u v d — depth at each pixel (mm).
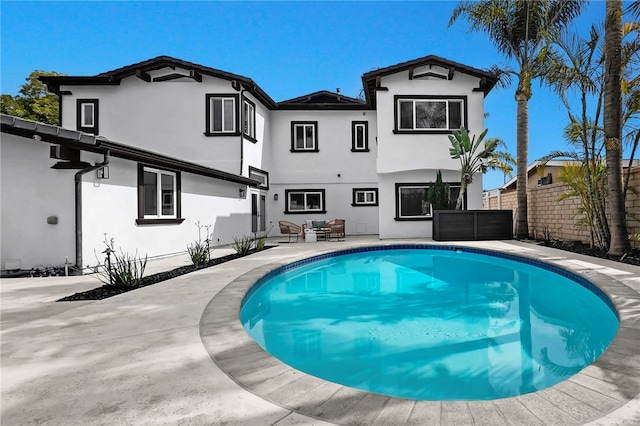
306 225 15508
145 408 2156
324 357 3641
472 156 13711
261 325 4723
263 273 6715
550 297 6051
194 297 4969
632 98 8023
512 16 12156
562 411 2059
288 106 16609
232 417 2043
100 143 6715
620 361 2670
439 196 13039
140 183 8789
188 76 13617
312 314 5203
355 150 17188
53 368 2736
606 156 8164
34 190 7098
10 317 4094
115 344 3213
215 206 12219
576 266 6730
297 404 2176
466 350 3768
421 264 9312
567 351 3725
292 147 17047
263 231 16500
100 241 7590
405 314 5152
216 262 8492
